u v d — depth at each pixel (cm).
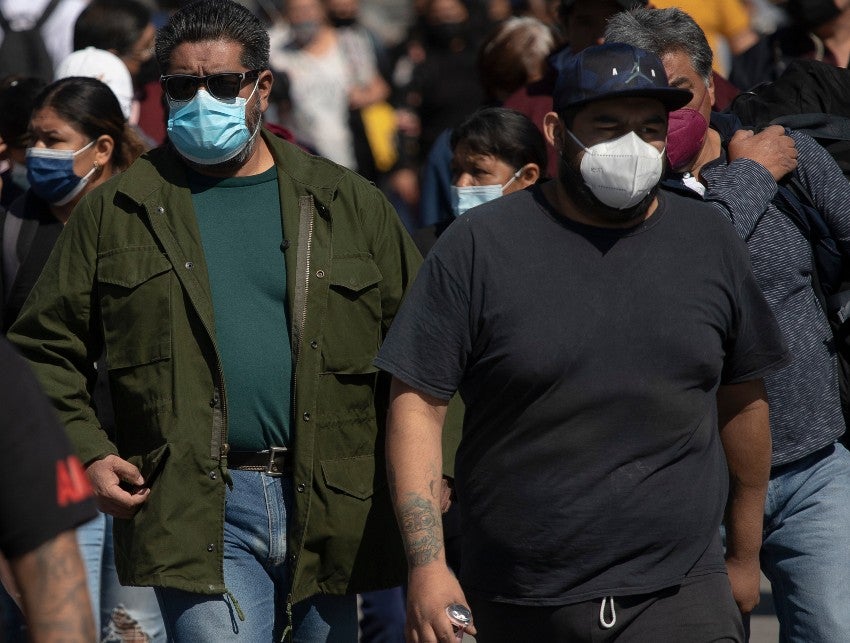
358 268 1498
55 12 3200
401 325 1333
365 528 1502
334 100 3850
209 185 1509
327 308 1480
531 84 2386
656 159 1269
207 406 1460
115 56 2464
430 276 1323
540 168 1995
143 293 1465
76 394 1504
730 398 1405
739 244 1334
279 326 1476
